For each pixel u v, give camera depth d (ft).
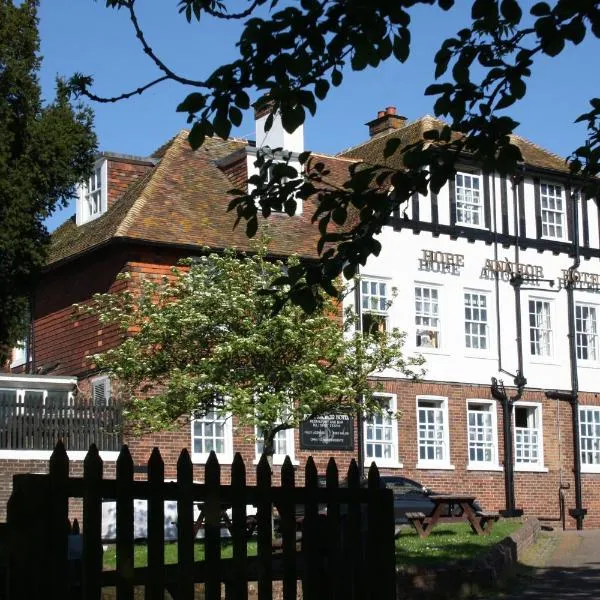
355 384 73.61
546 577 54.39
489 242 109.81
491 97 29.84
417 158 29.96
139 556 50.75
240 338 69.05
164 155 103.76
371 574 28.94
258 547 26.27
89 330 97.09
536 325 112.47
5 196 83.15
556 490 110.83
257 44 27.37
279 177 30.91
